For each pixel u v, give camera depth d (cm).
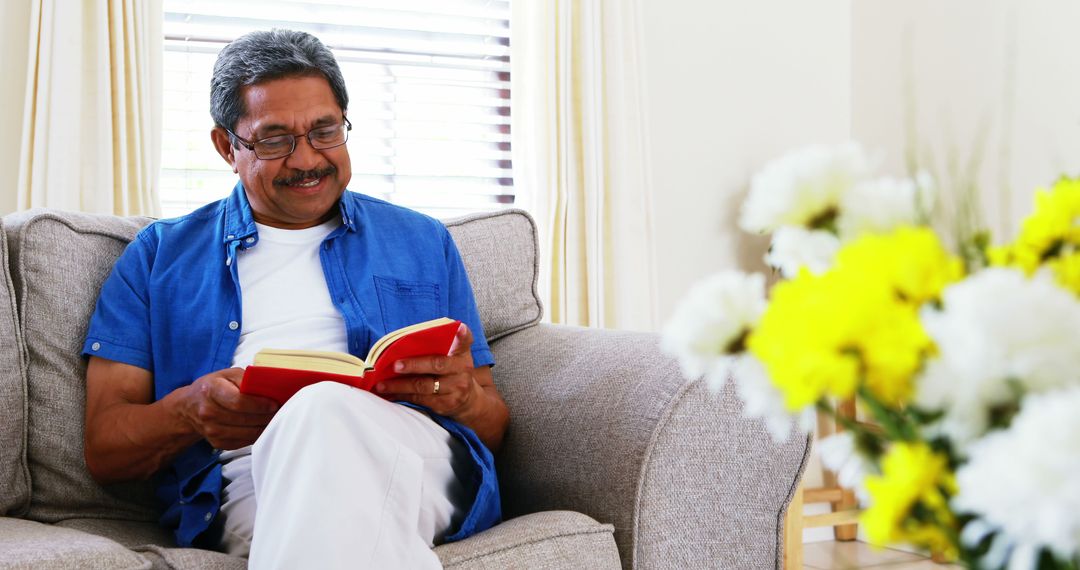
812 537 317
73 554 112
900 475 42
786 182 51
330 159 167
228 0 272
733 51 317
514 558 123
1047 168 262
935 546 45
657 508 137
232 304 162
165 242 166
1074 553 38
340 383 128
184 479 151
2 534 123
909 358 41
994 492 36
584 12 282
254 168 164
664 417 138
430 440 137
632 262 288
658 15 307
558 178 280
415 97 293
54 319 155
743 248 319
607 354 158
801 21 327
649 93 305
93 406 152
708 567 141
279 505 113
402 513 114
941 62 297
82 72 236
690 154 311
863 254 45
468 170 300
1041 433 35
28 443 150
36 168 230
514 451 160
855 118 331
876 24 321
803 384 42
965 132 288
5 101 239
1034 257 48
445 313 174
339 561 107
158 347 158
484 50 299
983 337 38
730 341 48
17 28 240
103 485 153
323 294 167
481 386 166
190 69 269
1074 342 38
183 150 269
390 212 180
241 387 130
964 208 51
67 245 160
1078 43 254
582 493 144
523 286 195
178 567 119
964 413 41
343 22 283
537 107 279
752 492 145
